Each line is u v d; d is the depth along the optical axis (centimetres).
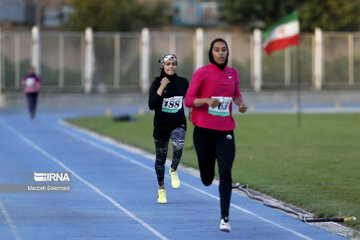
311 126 8625
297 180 4209
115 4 17738
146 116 10406
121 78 13262
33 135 7300
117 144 6500
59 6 18488
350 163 5088
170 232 2709
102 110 11956
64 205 3309
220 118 2728
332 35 14175
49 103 12762
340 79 14275
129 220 2952
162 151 3384
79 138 7056
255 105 13438
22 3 16238
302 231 2750
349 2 17512
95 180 4169
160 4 18675
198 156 2800
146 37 13175
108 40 13162
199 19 19112
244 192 3809
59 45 12888
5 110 11438
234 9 18500
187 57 13375
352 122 9244
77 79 13012
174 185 3597
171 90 3328
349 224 2891
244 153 5741
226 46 2738
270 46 8938
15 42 12531
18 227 2792
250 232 2719
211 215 3073
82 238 2591
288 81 14062
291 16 8744
